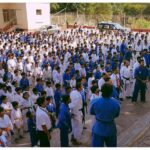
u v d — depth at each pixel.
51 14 49.62
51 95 11.02
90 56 16.34
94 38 25.05
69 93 9.29
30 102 10.02
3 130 8.28
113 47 19.00
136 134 8.64
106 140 6.34
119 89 11.91
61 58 16.53
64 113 7.70
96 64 14.56
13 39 26.20
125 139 8.30
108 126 6.18
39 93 10.45
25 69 15.76
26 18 37.56
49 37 26.00
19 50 19.88
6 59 17.45
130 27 41.56
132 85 12.80
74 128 8.49
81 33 28.33
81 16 47.62
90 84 11.87
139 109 11.27
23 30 37.97
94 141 6.34
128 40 22.25
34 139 8.30
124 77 12.59
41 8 38.88
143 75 11.80
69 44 23.72
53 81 14.38
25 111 9.95
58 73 14.06
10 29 38.38
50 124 7.41
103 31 31.25
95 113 6.28
